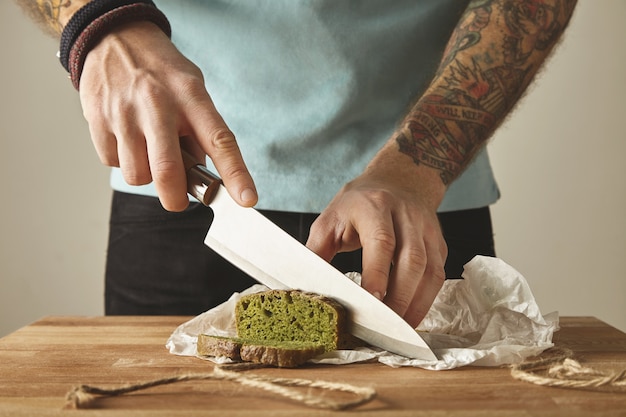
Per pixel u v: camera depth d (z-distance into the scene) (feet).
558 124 8.21
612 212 8.28
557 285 8.40
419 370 3.65
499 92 4.79
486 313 4.38
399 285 3.89
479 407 3.13
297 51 5.08
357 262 5.32
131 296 5.55
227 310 4.49
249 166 5.20
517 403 3.18
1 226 8.39
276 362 3.70
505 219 8.36
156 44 3.86
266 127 5.16
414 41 5.19
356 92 5.11
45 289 8.47
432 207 4.32
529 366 3.66
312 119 5.13
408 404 3.17
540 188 8.30
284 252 4.09
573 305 8.41
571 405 3.15
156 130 3.60
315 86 5.12
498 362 3.72
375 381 3.49
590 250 8.33
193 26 5.16
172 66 3.76
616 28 8.04
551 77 8.15
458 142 4.59
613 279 8.34
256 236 4.12
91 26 3.86
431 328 4.45
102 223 8.41
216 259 5.39
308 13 5.01
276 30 5.07
